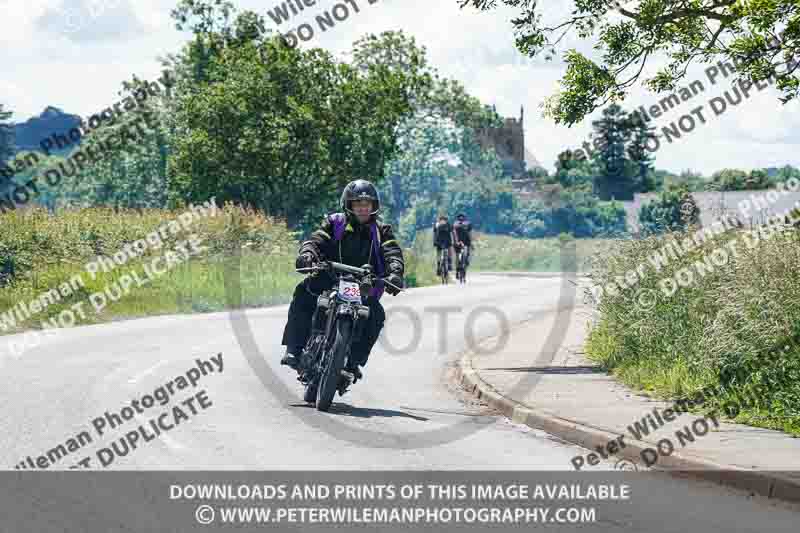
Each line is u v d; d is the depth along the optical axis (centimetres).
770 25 2872
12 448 1841
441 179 13862
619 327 3139
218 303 5588
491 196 13838
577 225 14225
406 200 13850
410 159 13738
